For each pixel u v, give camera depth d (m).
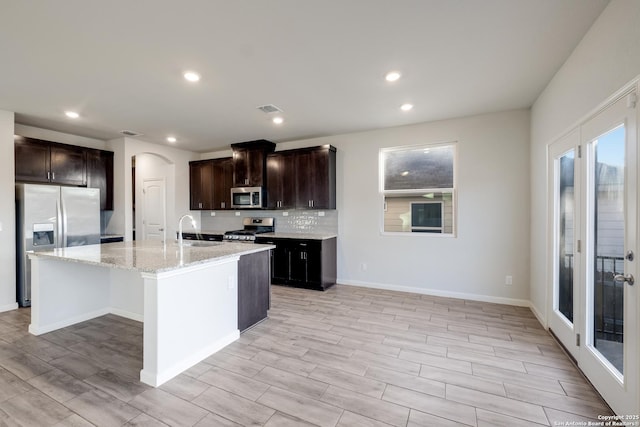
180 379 2.18
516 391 2.04
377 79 2.89
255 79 2.88
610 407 1.84
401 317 3.42
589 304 2.18
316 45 2.30
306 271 4.65
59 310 3.09
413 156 4.56
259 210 5.76
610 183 1.95
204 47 2.32
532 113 3.61
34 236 3.88
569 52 2.42
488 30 2.12
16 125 4.23
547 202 3.05
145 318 2.15
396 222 4.70
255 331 3.04
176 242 3.78
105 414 1.80
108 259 2.49
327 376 2.22
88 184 4.89
